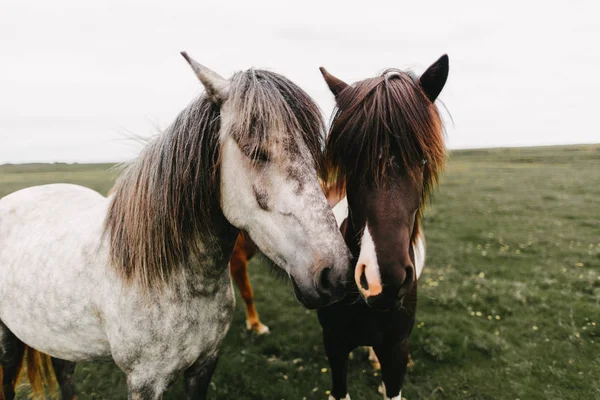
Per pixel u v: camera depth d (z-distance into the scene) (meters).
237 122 1.41
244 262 4.17
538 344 4.01
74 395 2.96
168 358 1.77
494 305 4.88
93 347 1.93
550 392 3.30
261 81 1.50
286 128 1.40
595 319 4.50
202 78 1.53
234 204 1.53
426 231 9.14
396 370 2.30
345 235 2.16
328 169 1.98
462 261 6.77
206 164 1.61
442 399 3.24
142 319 1.70
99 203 2.35
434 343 3.96
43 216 2.27
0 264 2.17
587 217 10.52
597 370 3.59
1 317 2.20
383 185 1.68
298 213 1.36
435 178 1.91
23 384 3.33
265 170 1.41
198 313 1.81
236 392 3.34
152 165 1.68
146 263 1.66
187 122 1.63
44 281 1.93
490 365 3.67
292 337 4.21
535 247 7.57
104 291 1.76
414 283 2.19
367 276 1.61
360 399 3.21
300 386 3.42
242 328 4.41
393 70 1.99
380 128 1.67
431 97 1.91
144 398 1.78
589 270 6.19
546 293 5.24
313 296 1.32
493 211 11.67
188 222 1.67
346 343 2.36
